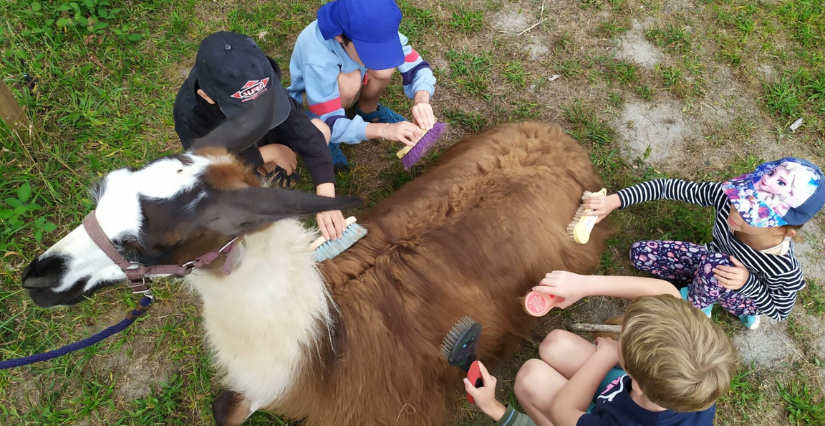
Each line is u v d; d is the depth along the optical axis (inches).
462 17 96.0
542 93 91.7
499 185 58.2
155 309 70.1
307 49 69.7
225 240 41.2
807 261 77.7
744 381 69.9
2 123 73.9
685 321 46.2
